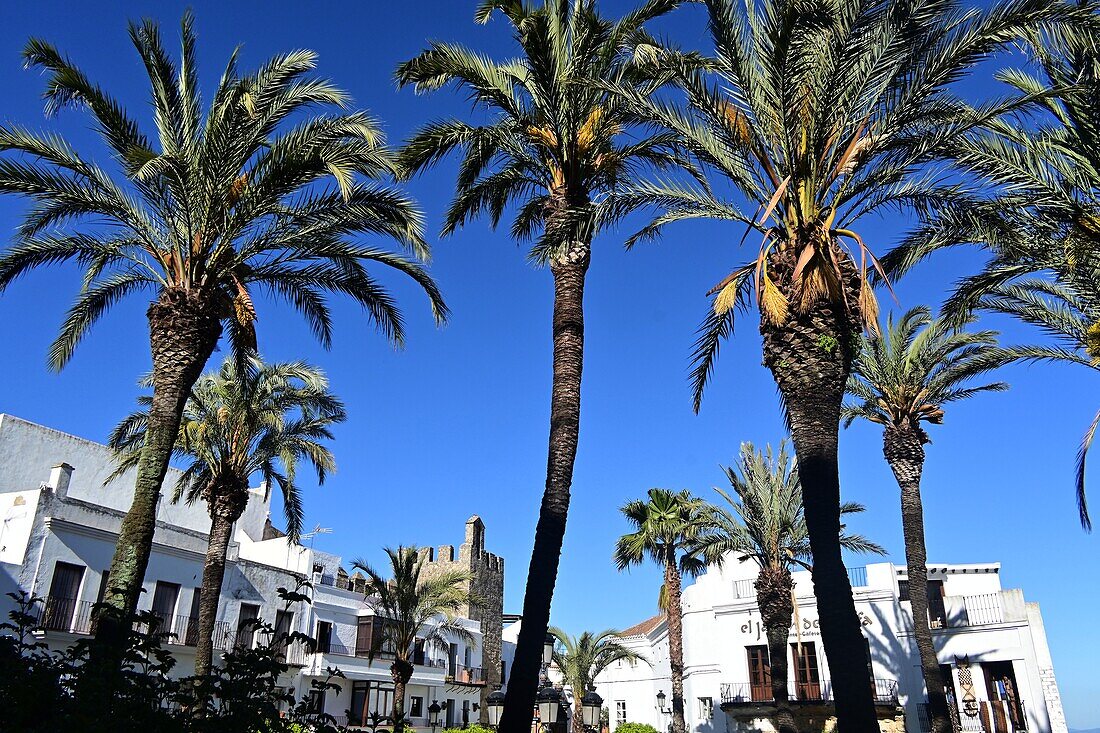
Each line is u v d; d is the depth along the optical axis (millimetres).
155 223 13938
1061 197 11672
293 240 14602
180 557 30219
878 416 22844
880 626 31234
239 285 14062
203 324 13180
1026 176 11773
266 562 38156
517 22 13133
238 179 13758
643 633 53781
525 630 11070
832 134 11406
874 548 31766
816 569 10188
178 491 25891
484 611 51500
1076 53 10797
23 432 31219
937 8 10766
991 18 10719
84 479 33438
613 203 12773
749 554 30156
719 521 30125
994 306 16516
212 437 24156
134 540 11703
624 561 32719
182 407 12859
